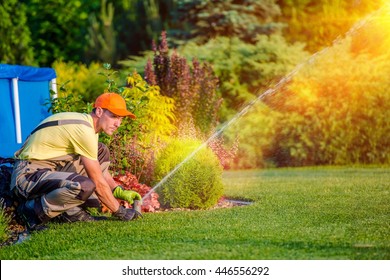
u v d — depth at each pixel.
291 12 20.05
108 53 20.44
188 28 20.27
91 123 8.53
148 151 10.45
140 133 10.30
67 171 8.73
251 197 10.94
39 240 7.94
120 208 8.77
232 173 15.11
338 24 19.44
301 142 16.23
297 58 18.20
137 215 8.91
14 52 18.28
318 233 8.12
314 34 19.69
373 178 13.02
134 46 20.72
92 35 20.62
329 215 9.20
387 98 16.03
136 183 9.74
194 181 9.77
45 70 11.18
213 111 14.02
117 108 8.54
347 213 9.32
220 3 19.89
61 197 8.31
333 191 11.36
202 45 19.19
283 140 16.33
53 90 11.30
